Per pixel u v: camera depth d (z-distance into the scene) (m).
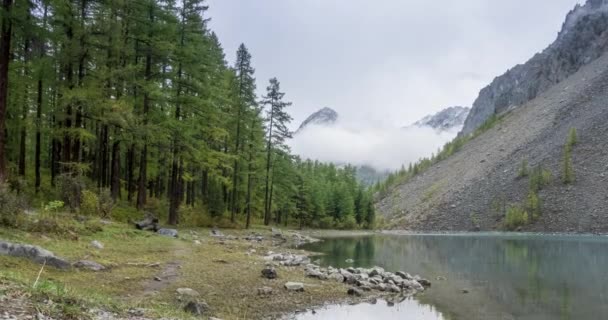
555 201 121.38
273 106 50.16
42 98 27.78
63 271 11.54
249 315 11.75
